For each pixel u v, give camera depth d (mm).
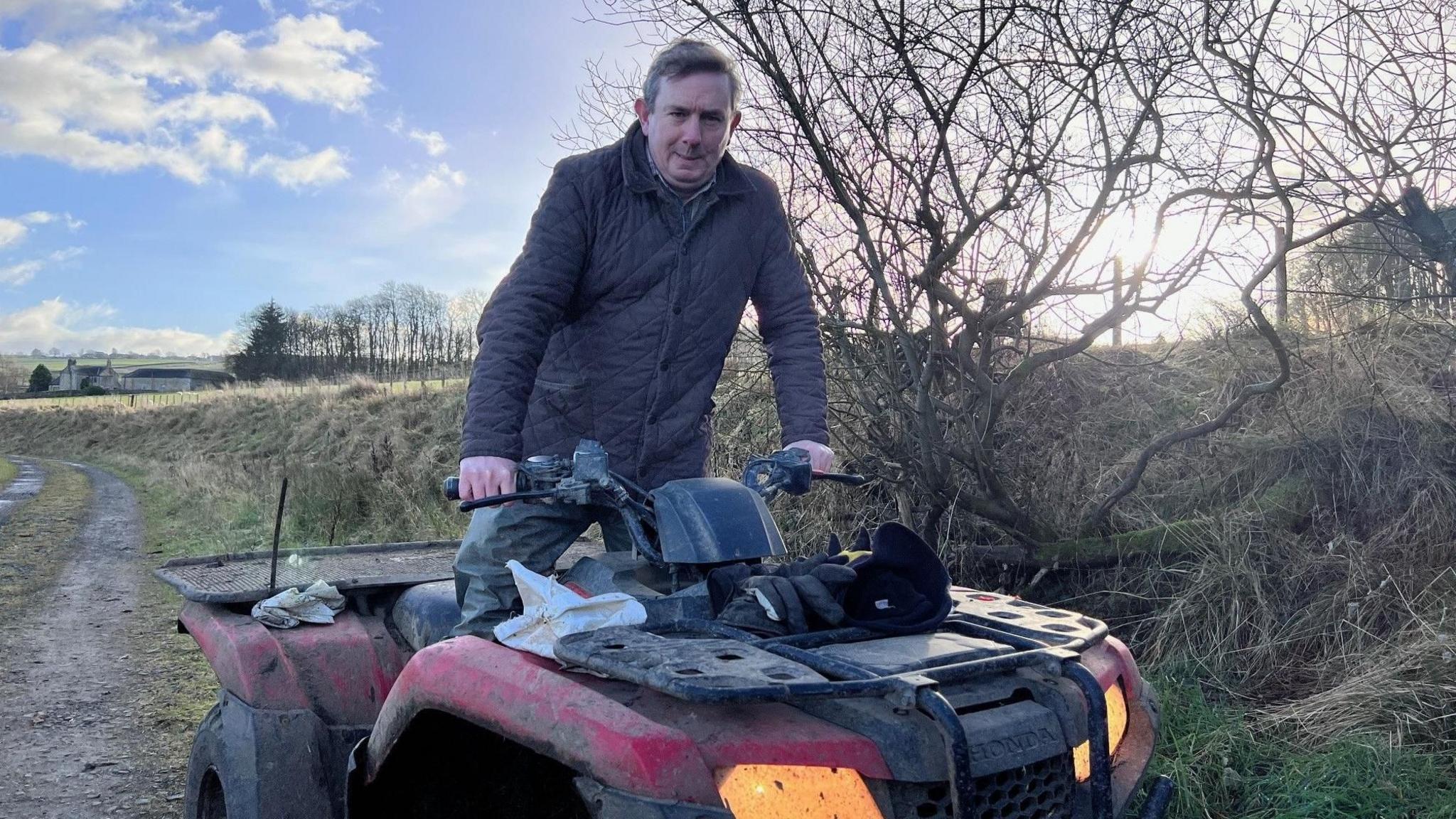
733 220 2717
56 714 5543
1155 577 4887
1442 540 4543
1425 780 3352
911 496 5219
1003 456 5293
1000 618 2242
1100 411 5789
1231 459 5320
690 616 2252
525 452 2770
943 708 1643
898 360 4820
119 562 11555
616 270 2627
